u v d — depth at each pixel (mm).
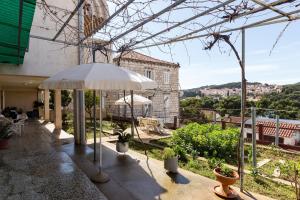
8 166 5266
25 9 3469
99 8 5617
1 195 3736
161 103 19875
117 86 3693
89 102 16328
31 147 7312
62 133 10273
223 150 7047
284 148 7965
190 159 6352
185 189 4211
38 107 19500
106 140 8742
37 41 7500
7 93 21109
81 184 4254
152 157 6684
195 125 8930
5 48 5633
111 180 4586
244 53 3943
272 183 4777
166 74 20297
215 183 4500
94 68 3842
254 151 5473
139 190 4141
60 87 3834
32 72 7473
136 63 18219
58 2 7129
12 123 9305
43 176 4648
